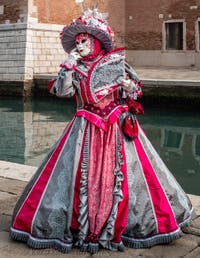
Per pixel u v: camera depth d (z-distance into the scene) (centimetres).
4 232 322
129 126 304
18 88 1816
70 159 300
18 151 911
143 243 294
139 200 294
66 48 326
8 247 298
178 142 991
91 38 309
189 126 1165
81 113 309
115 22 2345
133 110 313
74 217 292
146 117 1312
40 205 297
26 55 1812
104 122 305
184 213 310
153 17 2306
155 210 296
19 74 1814
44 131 1109
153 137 1042
